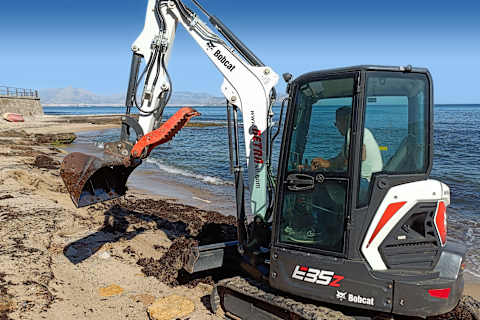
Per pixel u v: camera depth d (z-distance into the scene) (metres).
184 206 10.69
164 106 5.67
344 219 3.91
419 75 3.98
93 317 4.73
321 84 4.11
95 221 8.39
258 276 4.83
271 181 5.19
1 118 45.59
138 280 5.91
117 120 62.41
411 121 3.99
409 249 3.89
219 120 69.88
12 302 4.66
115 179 5.57
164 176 16.47
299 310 4.00
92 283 5.66
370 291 3.80
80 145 27.66
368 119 3.92
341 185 3.97
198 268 5.23
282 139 4.36
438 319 4.45
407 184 3.88
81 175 4.94
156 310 4.88
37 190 10.54
